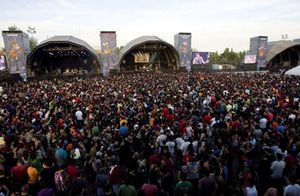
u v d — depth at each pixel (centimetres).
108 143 1084
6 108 1720
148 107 1681
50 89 2803
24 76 4291
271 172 853
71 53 5522
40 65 5544
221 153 958
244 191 713
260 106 1600
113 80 3544
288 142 1032
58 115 1509
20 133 1162
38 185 796
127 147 1011
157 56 6075
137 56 5872
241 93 2072
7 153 962
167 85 2719
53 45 4966
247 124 1222
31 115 1499
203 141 1043
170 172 862
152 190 712
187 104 1705
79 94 2345
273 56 6312
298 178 739
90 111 1579
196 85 2730
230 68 6444
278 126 1177
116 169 855
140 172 873
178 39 5231
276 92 2084
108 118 1419
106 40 4597
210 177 746
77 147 1028
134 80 3484
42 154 966
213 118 1375
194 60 5925
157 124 1278
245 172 814
